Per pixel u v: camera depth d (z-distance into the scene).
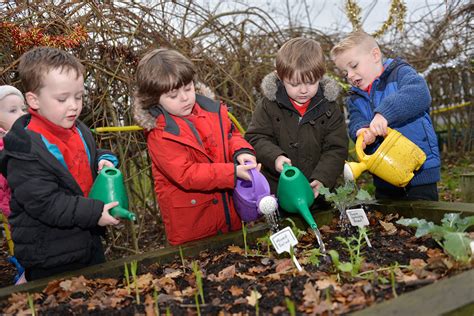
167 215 2.34
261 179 2.09
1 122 2.53
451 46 5.64
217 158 2.27
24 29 2.89
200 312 1.51
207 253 2.06
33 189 1.80
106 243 3.43
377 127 2.19
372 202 2.17
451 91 6.22
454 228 1.75
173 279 1.81
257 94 4.26
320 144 2.53
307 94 2.30
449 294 1.23
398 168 2.15
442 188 4.89
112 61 3.12
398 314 1.16
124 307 1.59
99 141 3.21
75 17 3.05
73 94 1.91
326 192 2.11
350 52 2.52
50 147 1.91
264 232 2.20
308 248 2.08
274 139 2.58
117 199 1.88
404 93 2.28
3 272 3.13
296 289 1.60
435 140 2.56
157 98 2.14
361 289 1.53
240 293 1.62
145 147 3.51
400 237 2.08
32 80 1.87
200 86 2.46
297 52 2.22
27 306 1.61
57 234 1.94
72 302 1.62
